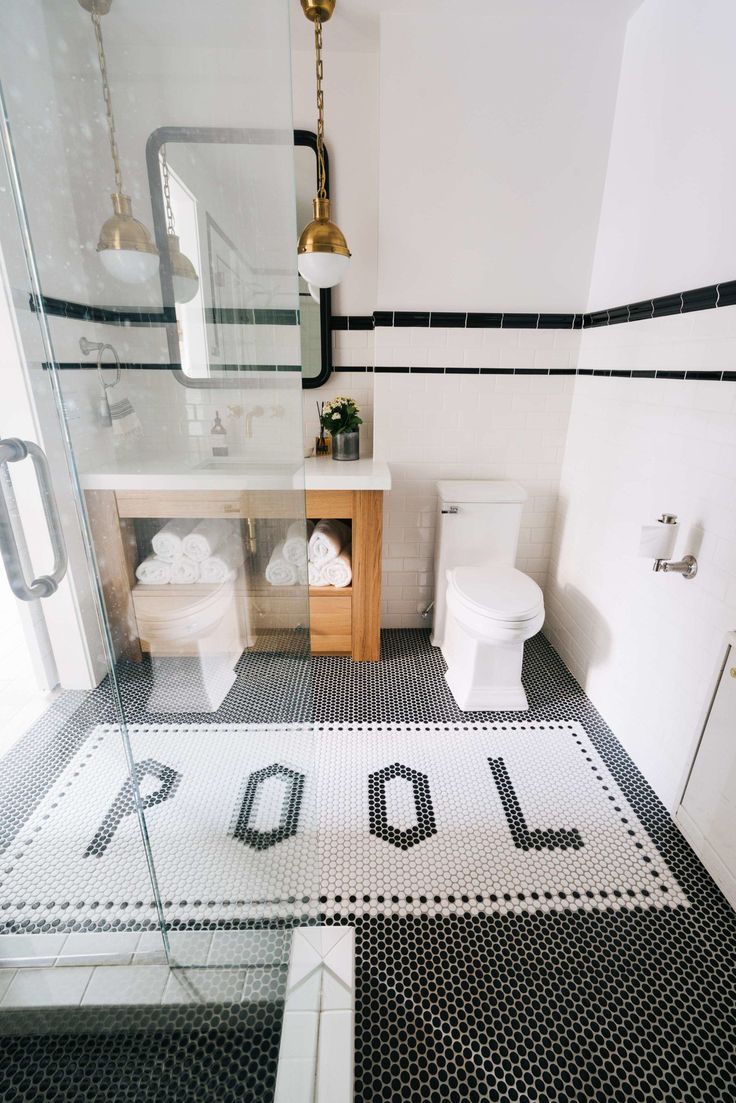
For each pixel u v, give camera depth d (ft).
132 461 4.30
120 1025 3.35
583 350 7.12
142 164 4.11
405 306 6.99
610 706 6.31
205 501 4.65
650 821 5.07
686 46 4.90
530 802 5.28
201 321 4.40
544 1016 3.57
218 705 4.78
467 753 5.92
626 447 5.99
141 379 4.22
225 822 4.14
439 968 3.85
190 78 4.00
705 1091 3.21
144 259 4.16
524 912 4.23
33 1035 3.34
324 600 7.34
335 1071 3.23
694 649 4.76
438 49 6.01
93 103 3.93
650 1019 3.56
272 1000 3.43
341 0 5.64
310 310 7.22
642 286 5.72
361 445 8.00
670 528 4.64
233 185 4.20
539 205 6.64
